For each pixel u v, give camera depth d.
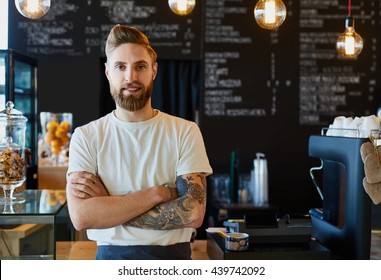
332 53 4.27
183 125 1.71
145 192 1.59
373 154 1.71
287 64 4.25
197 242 2.29
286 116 4.27
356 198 1.73
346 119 2.03
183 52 4.14
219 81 4.21
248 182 3.94
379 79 4.31
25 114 3.44
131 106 1.61
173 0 2.46
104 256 1.62
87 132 1.67
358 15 4.27
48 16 4.05
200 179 1.66
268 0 2.24
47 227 1.66
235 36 4.19
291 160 4.29
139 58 1.60
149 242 1.60
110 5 4.07
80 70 4.09
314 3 4.25
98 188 1.62
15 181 1.89
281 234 1.89
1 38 4.04
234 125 4.24
